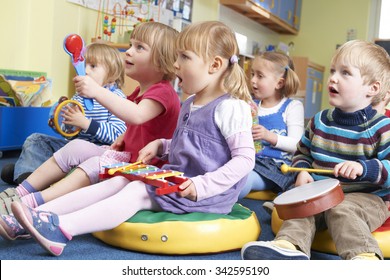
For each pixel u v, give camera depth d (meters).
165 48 1.35
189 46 1.14
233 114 1.10
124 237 1.06
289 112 1.92
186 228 1.04
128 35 2.86
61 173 1.31
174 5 3.41
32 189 1.27
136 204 1.07
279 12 4.70
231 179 1.08
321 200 1.03
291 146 1.78
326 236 1.14
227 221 1.09
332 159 1.21
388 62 1.21
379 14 5.01
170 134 1.35
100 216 1.02
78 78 1.16
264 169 1.73
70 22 2.71
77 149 1.32
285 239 1.00
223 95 1.15
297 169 1.18
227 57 1.16
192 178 1.06
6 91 2.38
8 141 2.33
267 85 1.92
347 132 1.20
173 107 1.33
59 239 0.98
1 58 2.55
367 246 0.98
